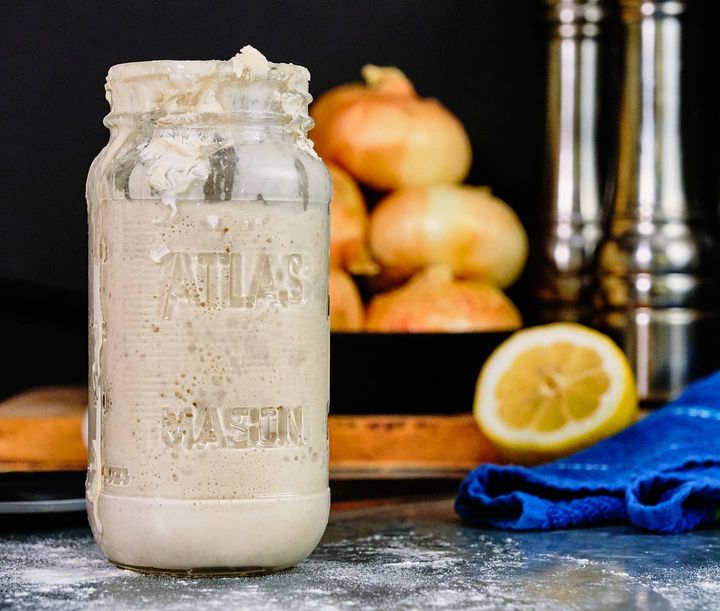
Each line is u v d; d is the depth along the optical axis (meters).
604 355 1.02
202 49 1.23
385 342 1.06
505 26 1.26
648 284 1.13
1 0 1.21
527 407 1.02
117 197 0.77
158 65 0.77
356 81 1.25
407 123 1.14
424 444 1.06
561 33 1.20
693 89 1.15
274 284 0.77
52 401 1.12
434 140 1.15
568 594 0.77
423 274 1.13
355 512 0.96
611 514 0.90
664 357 1.13
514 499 0.90
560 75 1.20
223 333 0.77
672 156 1.14
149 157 0.77
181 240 0.77
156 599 0.75
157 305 0.77
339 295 1.10
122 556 0.78
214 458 0.77
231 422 0.77
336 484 1.00
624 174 1.15
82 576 0.79
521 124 1.27
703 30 1.15
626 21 1.15
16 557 0.83
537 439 1.01
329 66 1.25
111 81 0.79
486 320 1.10
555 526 0.90
